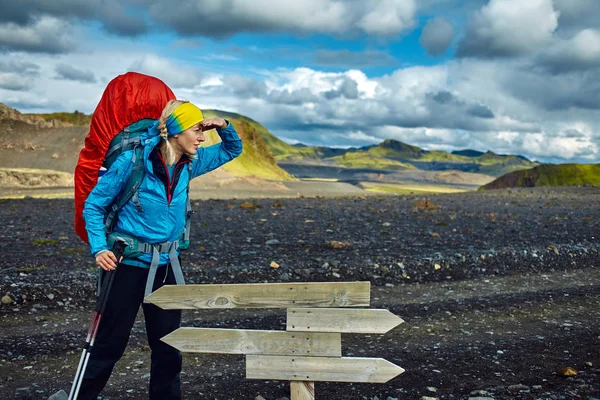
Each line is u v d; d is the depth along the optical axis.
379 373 3.98
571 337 6.93
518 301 8.73
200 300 4.00
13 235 13.23
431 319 7.82
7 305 7.95
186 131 4.05
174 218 4.16
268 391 5.45
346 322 3.96
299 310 3.99
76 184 4.20
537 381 5.48
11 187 129.12
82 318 7.64
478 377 5.66
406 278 10.11
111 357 4.23
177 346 4.10
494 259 11.26
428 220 17.20
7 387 5.43
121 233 4.09
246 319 7.73
